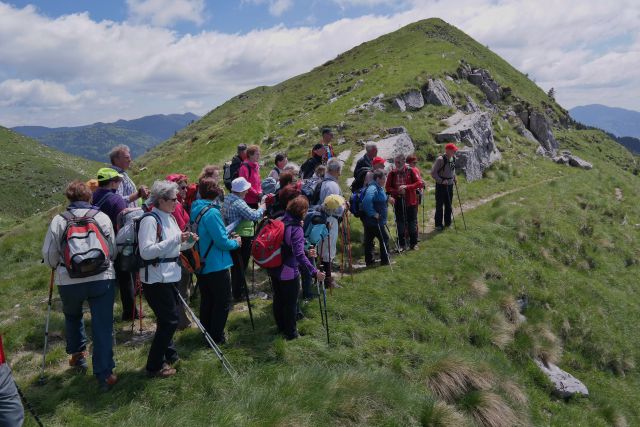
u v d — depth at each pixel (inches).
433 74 1676.9
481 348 423.8
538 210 761.6
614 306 615.5
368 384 296.7
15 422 198.1
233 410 253.8
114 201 333.7
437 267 509.4
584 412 418.9
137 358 309.4
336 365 321.4
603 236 786.2
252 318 354.9
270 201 384.2
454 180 634.8
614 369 529.7
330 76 2970.0
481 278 517.3
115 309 405.1
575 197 922.1
